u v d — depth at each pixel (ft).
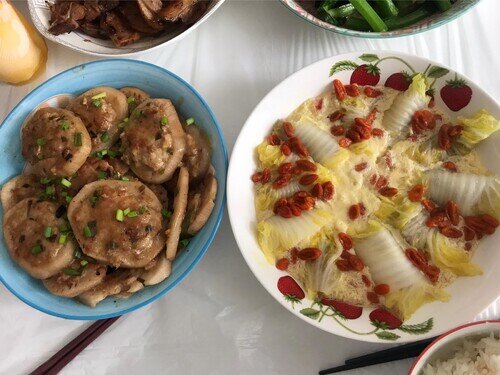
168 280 1.13
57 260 1.11
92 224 1.10
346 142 1.24
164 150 1.16
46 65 1.42
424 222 1.19
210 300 1.20
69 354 1.16
